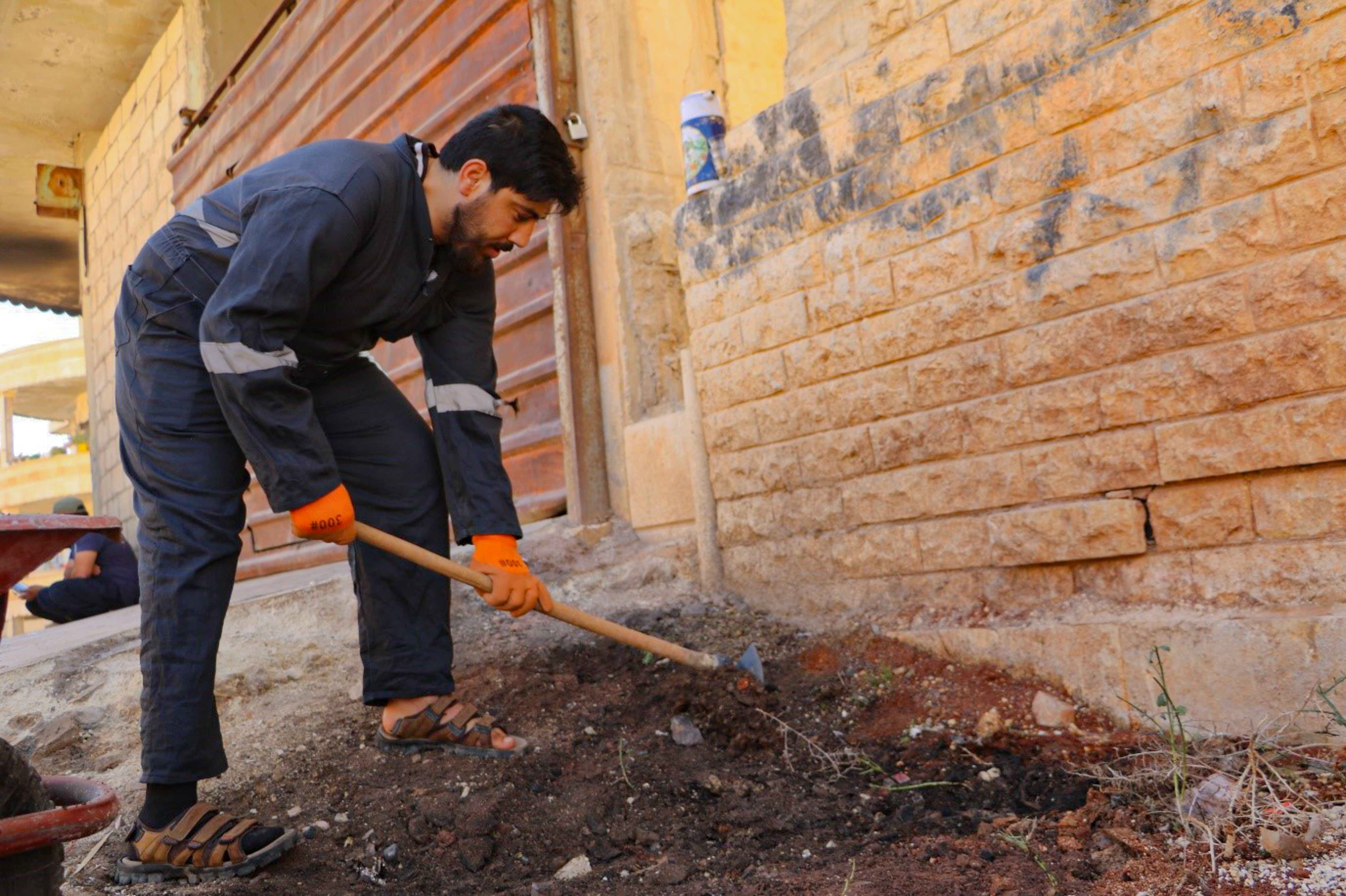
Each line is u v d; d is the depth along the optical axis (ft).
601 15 15.65
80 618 20.02
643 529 14.37
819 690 10.07
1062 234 9.23
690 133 13.00
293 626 12.71
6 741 5.44
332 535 7.64
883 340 10.77
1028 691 9.29
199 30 29.04
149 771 7.43
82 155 37.96
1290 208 7.84
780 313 11.87
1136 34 8.68
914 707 9.58
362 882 7.55
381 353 20.04
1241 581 8.30
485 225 8.23
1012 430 9.72
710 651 11.28
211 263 7.86
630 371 14.89
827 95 11.25
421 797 8.43
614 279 15.19
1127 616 8.84
